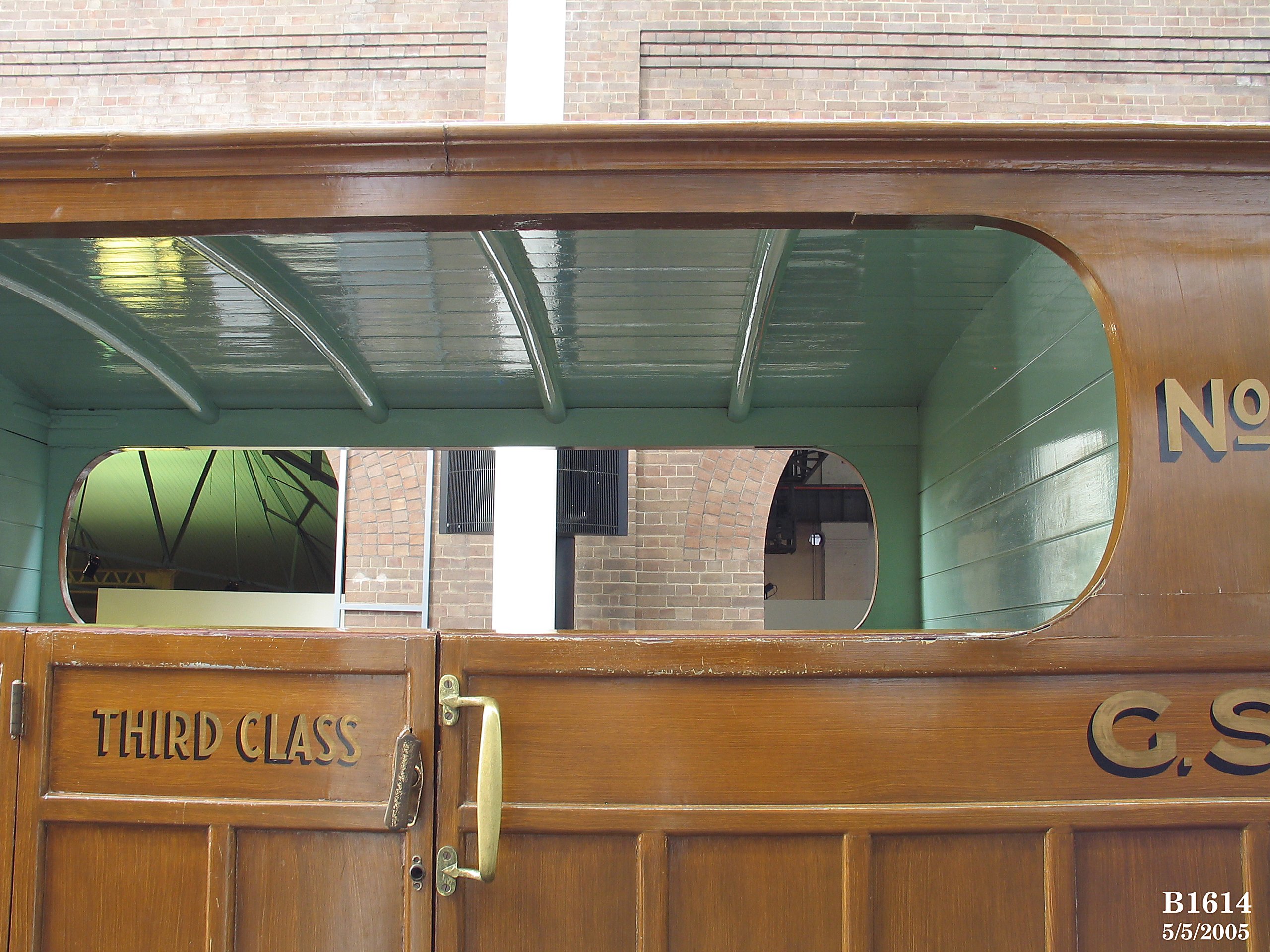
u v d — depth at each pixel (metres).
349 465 7.94
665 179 1.88
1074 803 1.85
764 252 2.93
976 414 3.77
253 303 3.53
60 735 1.93
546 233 2.85
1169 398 1.88
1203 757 1.87
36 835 1.91
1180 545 1.87
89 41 7.55
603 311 3.55
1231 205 1.91
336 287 3.36
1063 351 2.91
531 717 1.87
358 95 7.56
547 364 4.00
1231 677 1.88
